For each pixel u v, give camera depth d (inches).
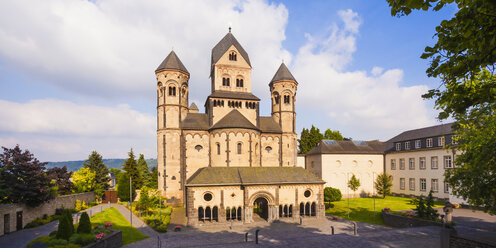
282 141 2397.9
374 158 2628.0
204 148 2196.1
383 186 2361.0
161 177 2116.1
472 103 363.6
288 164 2383.1
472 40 298.7
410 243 1018.1
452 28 319.6
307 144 3464.6
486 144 745.0
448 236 901.2
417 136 2375.7
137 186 2650.1
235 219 1616.6
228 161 2060.8
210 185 1529.3
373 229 1380.4
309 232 1310.3
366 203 2105.1
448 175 947.3
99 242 967.0
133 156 2706.7
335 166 2511.1
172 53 2269.9
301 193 1680.6
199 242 1152.2
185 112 2271.2
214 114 2247.8
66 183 2065.7
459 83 380.8
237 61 2480.3
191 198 1504.7
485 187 765.3
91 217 1541.6
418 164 2294.5
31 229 1346.0
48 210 1600.6
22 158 1395.2
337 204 2089.1
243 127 2085.4
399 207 1894.7
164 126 2140.7
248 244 1090.7
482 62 309.3
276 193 1626.5
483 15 273.1
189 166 2145.7
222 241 1163.3
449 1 293.9
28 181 1395.2
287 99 2453.2
